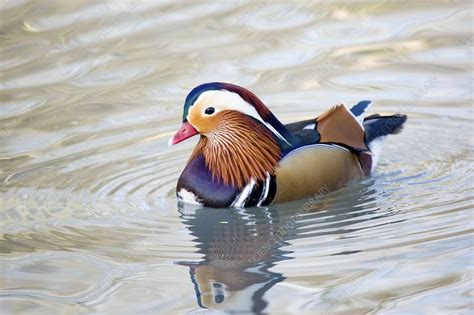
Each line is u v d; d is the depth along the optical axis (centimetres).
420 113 1560
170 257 1130
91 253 1141
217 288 1037
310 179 1296
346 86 1661
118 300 1018
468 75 1672
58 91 1695
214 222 1243
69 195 1336
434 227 1162
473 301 974
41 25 1925
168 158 1456
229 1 2003
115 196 1331
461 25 1853
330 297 999
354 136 1348
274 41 1833
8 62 1797
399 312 960
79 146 1506
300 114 1564
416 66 1717
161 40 1853
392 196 1288
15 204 1308
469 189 1285
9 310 1001
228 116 1286
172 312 985
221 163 1295
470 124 1516
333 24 1889
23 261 1121
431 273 1038
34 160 1461
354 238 1152
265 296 1011
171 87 1684
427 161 1406
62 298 1027
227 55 1784
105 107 1634
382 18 1902
